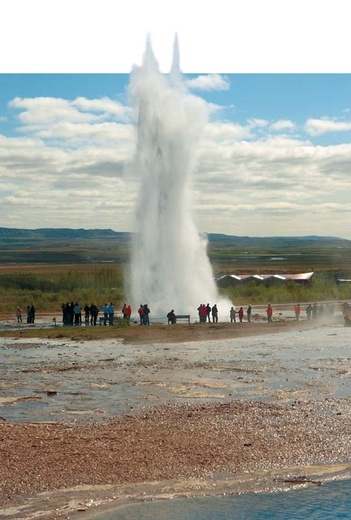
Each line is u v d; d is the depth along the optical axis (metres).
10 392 22.42
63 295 73.19
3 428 17.30
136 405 20.19
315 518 11.95
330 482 13.63
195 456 14.99
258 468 14.35
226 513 12.12
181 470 14.20
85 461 14.62
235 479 13.75
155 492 13.07
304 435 16.55
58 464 14.42
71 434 16.72
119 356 30.88
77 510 12.23
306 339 37.34
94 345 35.56
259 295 75.00
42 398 21.39
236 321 49.25
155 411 19.30
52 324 48.78
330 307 53.25
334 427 17.27
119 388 22.95
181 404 20.23
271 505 12.49
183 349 33.28
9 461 14.56
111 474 13.91
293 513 12.17
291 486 13.45
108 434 16.70
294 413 18.84
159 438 16.33
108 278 92.12
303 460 14.80
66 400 21.05
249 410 19.27
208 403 20.36
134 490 13.15
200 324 43.78
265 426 17.42
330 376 25.03
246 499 12.78
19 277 95.19
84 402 20.72
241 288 77.94
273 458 14.91
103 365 28.09
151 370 26.66
